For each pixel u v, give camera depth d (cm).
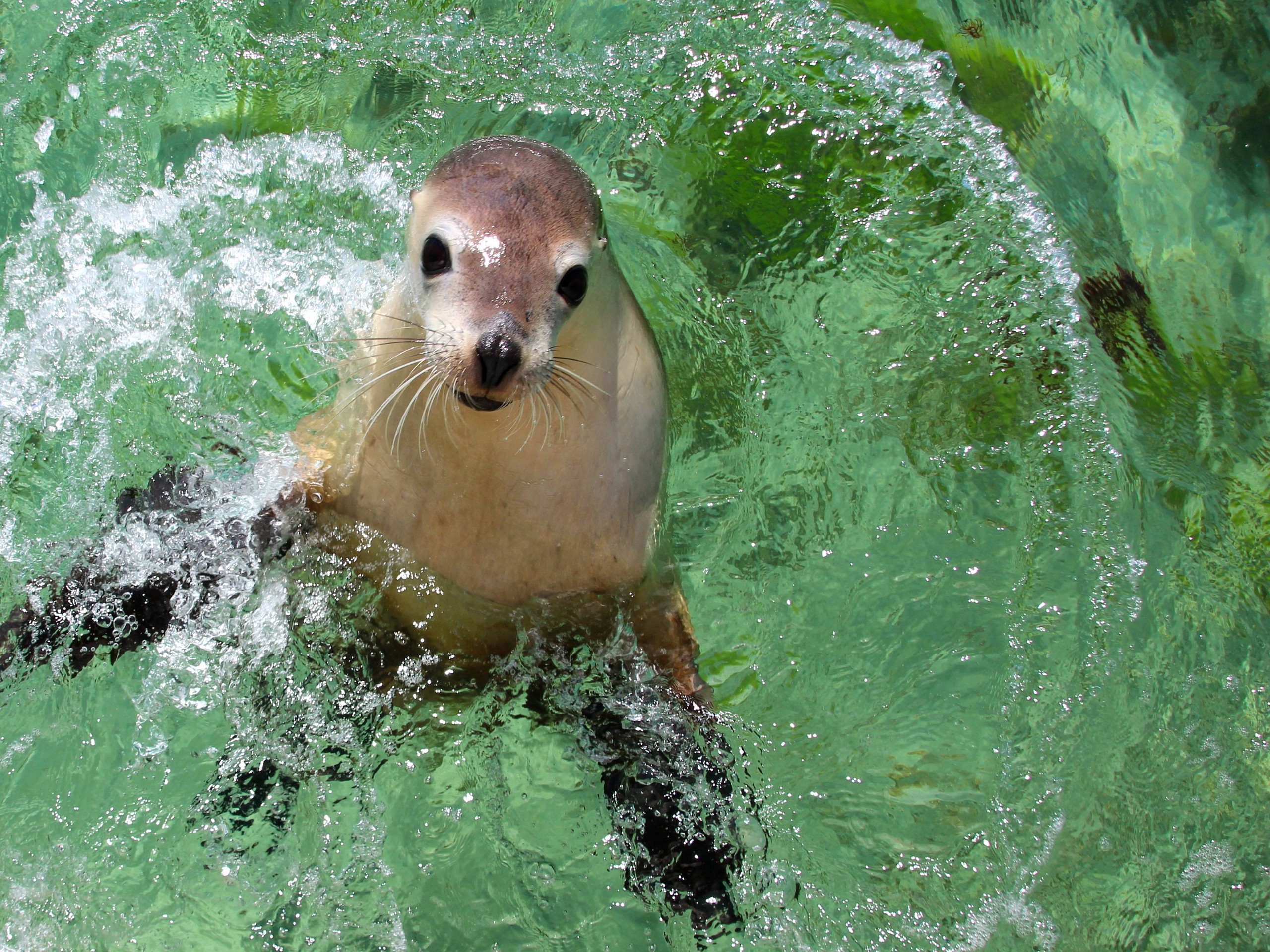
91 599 348
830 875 348
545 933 344
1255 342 397
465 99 402
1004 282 388
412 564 349
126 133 396
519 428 340
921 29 417
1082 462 376
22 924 341
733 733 355
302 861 346
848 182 395
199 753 348
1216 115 420
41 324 374
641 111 401
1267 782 358
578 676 353
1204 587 371
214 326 373
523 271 335
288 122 398
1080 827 353
